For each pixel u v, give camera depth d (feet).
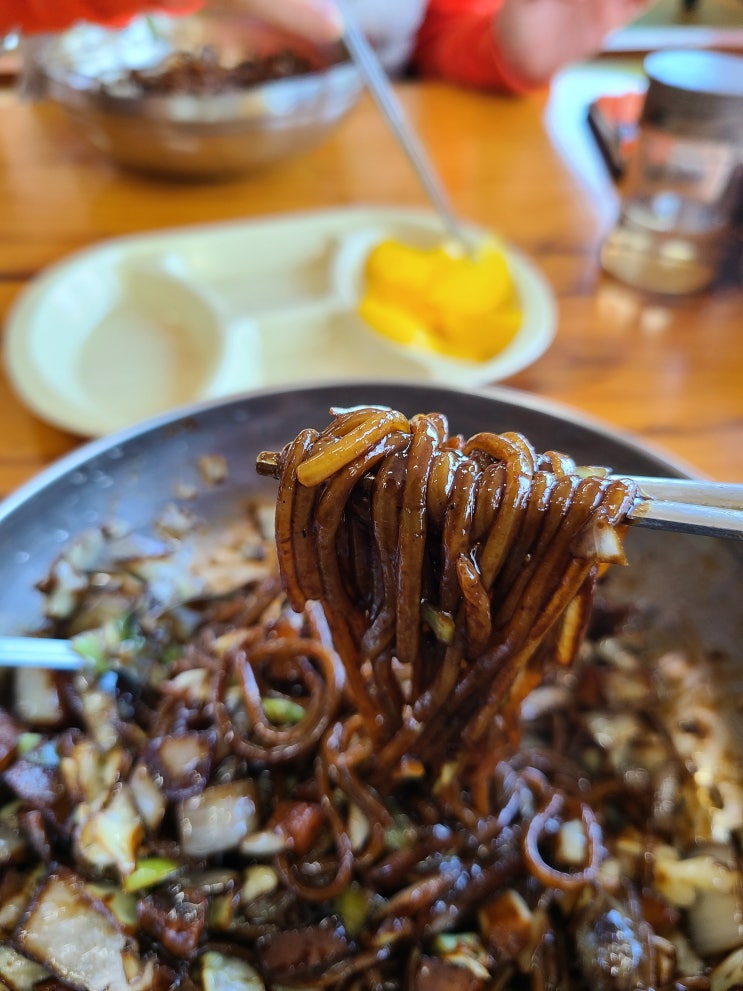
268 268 1.26
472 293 1.09
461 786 0.67
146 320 1.17
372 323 1.16
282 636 0.72
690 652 0.70
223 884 0.61
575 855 0.63
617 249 1.18
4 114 1.63
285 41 1.56
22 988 0.56
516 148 1.56
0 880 0.60
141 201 1.39
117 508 0.73
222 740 0.67
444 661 0.52
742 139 1.04
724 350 1.07
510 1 1.65
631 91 1.67
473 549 0.45
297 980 0.58
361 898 0.62
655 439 0.92
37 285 1.11
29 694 0.67
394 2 1.83
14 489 0.86
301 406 0.77
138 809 0.63
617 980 0.56
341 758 0.64
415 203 1.40
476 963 0.58
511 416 0.74
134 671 0.72
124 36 1.50
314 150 1.50
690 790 0.66
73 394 0.96
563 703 0.74
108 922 0.58
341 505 0.45
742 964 0.56
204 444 0.76
